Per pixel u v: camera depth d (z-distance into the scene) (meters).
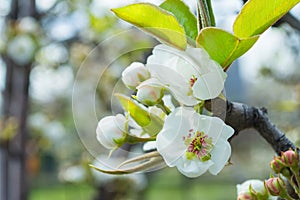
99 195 1.38
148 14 0.40
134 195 1.39
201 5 0.42
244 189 0.47
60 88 1.87
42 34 1.57
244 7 0.41
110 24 1.54
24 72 1.53
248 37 0.41
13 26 1.54
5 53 1.52
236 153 2.09
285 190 0.45
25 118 1.50
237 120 0.44
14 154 1.46
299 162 0.45
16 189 1.45
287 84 1.53
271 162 0.46
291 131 1.22
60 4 1.59
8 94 1.51
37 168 1.92
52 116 1.87
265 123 0.45
